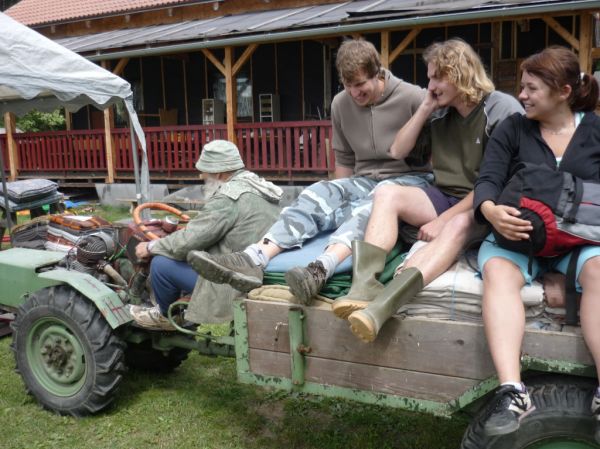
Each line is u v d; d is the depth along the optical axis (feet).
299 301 9.37
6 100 28.99
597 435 7.10
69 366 12.65
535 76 8.14
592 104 8.39
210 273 9.50
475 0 33.24
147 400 13.53
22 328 12.91
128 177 46.75
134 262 12.84
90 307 12.27
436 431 11.80
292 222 10.46
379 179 11.67
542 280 8.23
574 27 39.14
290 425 12.32
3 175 24.72
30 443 11.71
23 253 14.75
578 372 7.39
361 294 8.54
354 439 11.68
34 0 65.41
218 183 11.98
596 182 7.97
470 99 9.57
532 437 7.55
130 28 56.24
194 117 52.85
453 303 8.43
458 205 9.66
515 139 8.69
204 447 11.53
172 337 13.11
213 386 14.33
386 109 11.33
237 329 9.93
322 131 38.96
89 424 12.43
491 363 7.92
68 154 49.75
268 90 49.42
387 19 33.27
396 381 8.65
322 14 40.29
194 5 52.54
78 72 24.30
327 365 9.16
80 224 15.38
